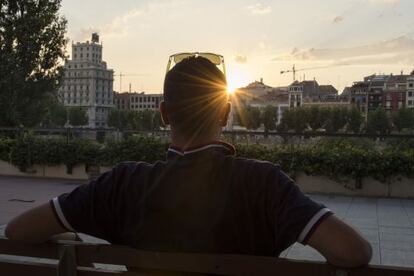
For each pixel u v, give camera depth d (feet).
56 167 50.06
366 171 39.65
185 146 6.57
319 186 41.19
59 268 6.95
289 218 5.80
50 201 6.92
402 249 22.91
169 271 6.44
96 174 48.29
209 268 6.24
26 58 74.43
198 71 6.57
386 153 39.70
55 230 6.82
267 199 6.14
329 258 5.67
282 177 6.26
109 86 525.75
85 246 6.87
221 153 6.58
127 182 6.76
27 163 50.52
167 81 6.68
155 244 6.42
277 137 44.70
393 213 32.35
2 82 72.84
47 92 78.64
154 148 46.24
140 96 542.98
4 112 73.31
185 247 6.29
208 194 6.30
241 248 6.23
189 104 6.51
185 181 6.37
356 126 428.97
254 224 6.17
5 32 73.26
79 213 6.75
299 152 41.29
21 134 54.54
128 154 46.68
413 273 5.80
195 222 6.26
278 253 6.34
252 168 6.34
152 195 6.44
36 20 73.61
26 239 6.92
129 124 391.04
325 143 43.27
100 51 521.24
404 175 39.27
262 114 455.63
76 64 503.61
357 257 5.56
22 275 7.35
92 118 497.46
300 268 6.05
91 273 6.79
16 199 36.09
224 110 6.66
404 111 398.42
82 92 503.61
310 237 5.66
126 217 6.70
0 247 7.35
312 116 436.35
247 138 44.78
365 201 37.52
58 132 54.29
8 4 73.41
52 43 75.87
